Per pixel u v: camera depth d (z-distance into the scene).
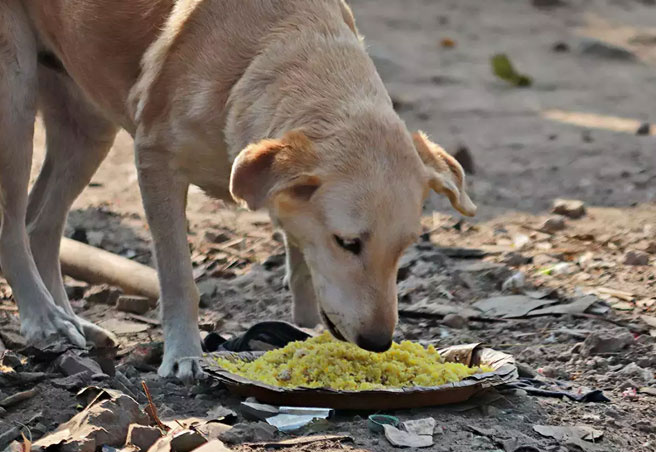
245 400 5.98
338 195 5.89
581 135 15.61
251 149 5.87
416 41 22.77
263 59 6.52
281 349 6.39
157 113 6.81
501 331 7.84
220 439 5.43
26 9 7.56
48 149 8.18
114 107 7.50
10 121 7.36
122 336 7.68
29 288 7.33
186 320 6.83
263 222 11.19
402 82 19.27
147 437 5.39
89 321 8.06
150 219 6.88
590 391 6.31
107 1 7.19
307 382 5.91
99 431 5.36
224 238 10.55
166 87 6.75
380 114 6.21
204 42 6.67
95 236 10.30
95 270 8.81
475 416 5.89
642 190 12.59
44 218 8.02
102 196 12.02
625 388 6.54
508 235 10.74
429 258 9.71
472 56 21.70
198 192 12.25
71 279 9.08
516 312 8.18
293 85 6.36
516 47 22.72
